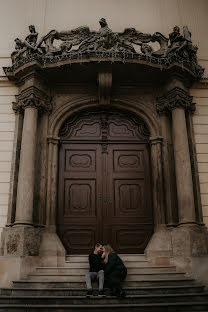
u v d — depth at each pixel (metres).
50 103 7.88
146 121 7.98
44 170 7.40
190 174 7.11
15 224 6.59
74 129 8.07
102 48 7.41
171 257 6.69
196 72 7.96
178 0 9.41
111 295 5.38
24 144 7.14
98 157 7.92
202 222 7.02
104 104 7.99
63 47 7.51
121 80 7.95
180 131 7.38
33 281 5.80
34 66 7.37
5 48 8.59
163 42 7.80
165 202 7.34
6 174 7.38
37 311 4.96
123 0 9.32
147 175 7.81
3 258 6.28
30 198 6.79
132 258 6.87
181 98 7.58
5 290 5.61
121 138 8.05
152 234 7.40
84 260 6.83
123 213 7.55
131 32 7.84
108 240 7.34
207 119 7.98
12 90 8.03
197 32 9.02
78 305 5.03
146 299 5.25
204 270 6.32
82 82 8.02
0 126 7.72
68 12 9.10
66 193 7.63
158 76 7.82
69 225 7.43
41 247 6.75
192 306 5.09
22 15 8.99
